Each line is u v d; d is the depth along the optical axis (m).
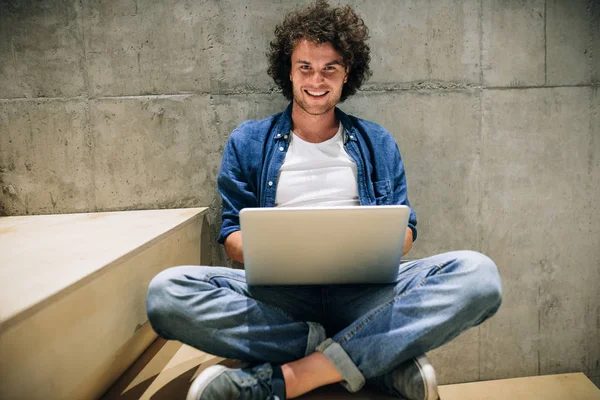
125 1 1.66
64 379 0.82
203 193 1.75
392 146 1.49
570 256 1.88
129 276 1.08
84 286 0.88
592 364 1.91
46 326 0.76
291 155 1.42
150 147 1.72
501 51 1.76
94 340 0.93
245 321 1.00
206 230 1.73
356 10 1.70
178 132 1.72
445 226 1.82
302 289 1.14
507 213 1.84
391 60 1.74
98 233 1.26
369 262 0.96
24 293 0.74
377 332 0.97
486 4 1.74
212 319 0.97
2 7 1.63
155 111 1.71
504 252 1.85
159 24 1.67
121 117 1.70
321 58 1.35
